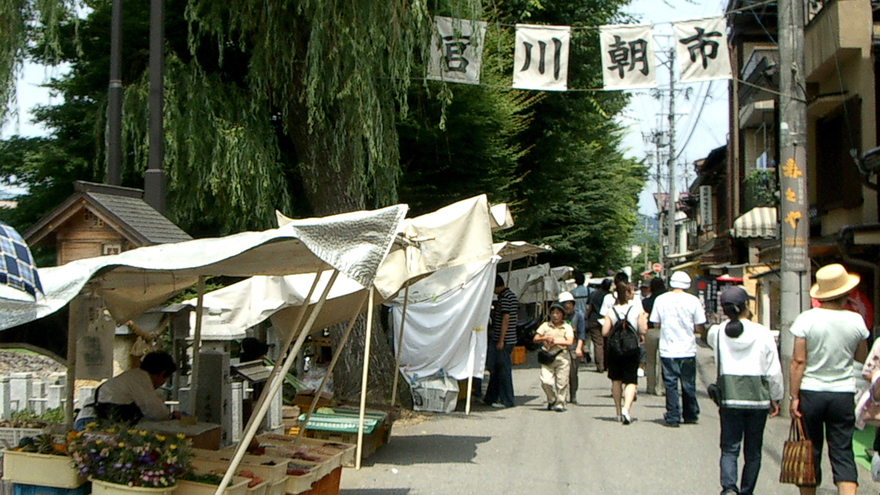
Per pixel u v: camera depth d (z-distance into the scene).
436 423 10.53
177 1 11.39
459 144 14.20
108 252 7.60
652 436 9.59
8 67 9.46
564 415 11.26
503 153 14.87
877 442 5.71
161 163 8.61
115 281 6.46
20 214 12.98
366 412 8.72
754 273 23.67
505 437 9.55
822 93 16.42
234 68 11.62
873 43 14.69
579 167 22.64
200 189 10.31
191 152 9.89
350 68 9.75
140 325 8.11
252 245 4.64
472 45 10.62
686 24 10.18
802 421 5.95
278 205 12.31
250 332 11.72
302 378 12.19
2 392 8.92
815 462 5.95
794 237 10.90
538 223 21.89
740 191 25.72
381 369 10.70
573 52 17.36
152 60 8.55
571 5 16.91
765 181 22.16
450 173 14.77
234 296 9.00
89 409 6.44
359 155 9.91
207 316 8.79
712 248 33.28
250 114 10.38
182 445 4.98
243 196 10.19
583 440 9.34
